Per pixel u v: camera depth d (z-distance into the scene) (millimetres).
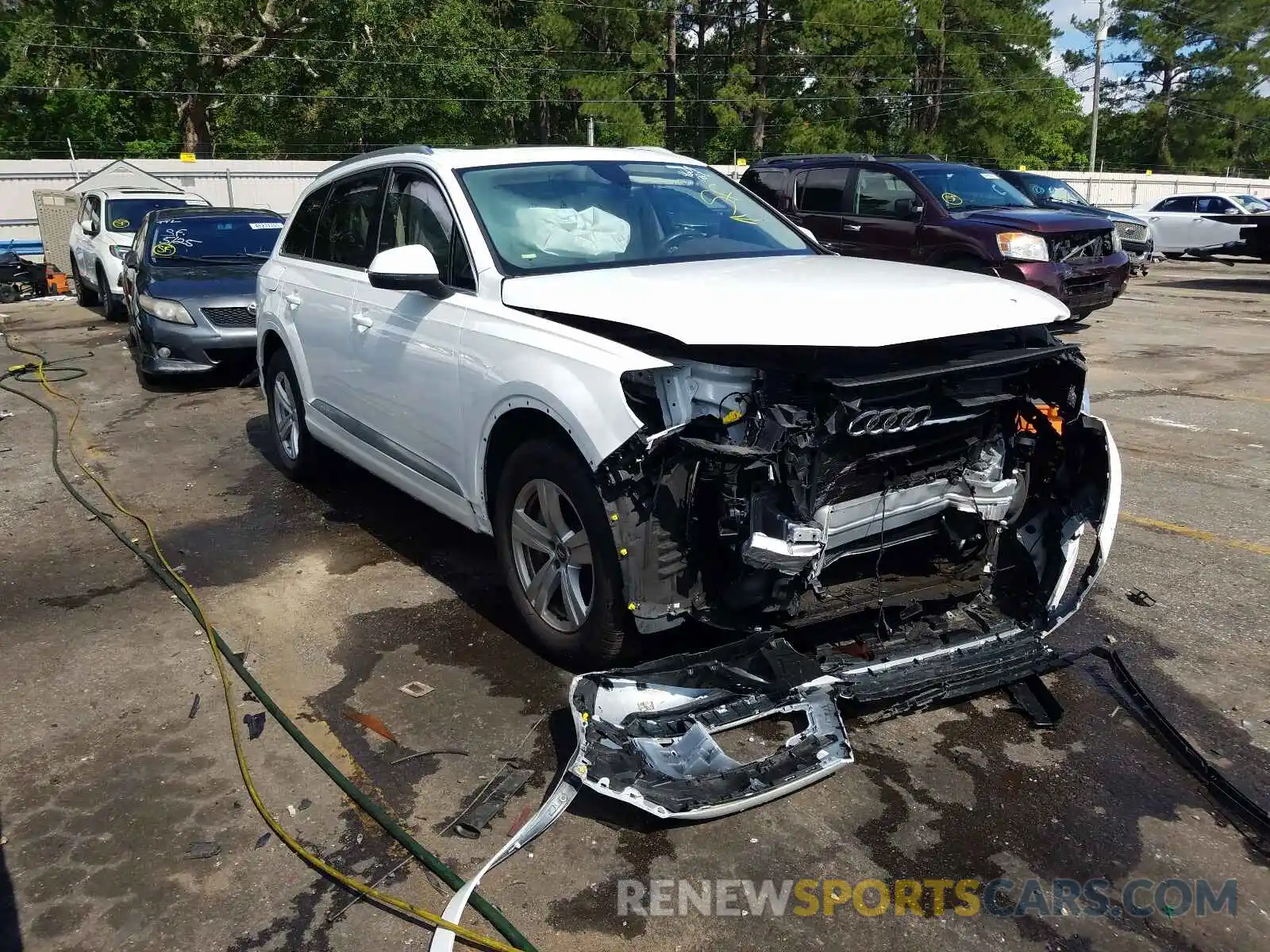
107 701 3879
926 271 4027
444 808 3178
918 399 3400
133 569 5207
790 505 3189
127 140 41219
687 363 3293
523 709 3750
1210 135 64938
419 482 4734
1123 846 2984
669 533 3367
